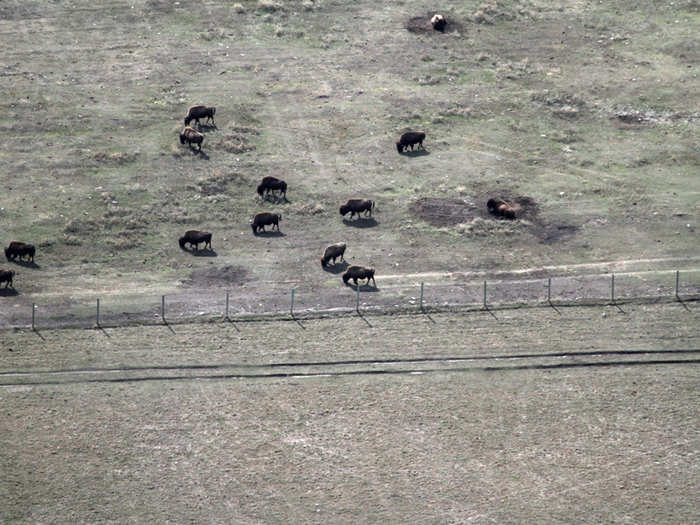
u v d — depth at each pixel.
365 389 132.75
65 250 161.62
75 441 122.75
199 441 123.38
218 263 160.38
